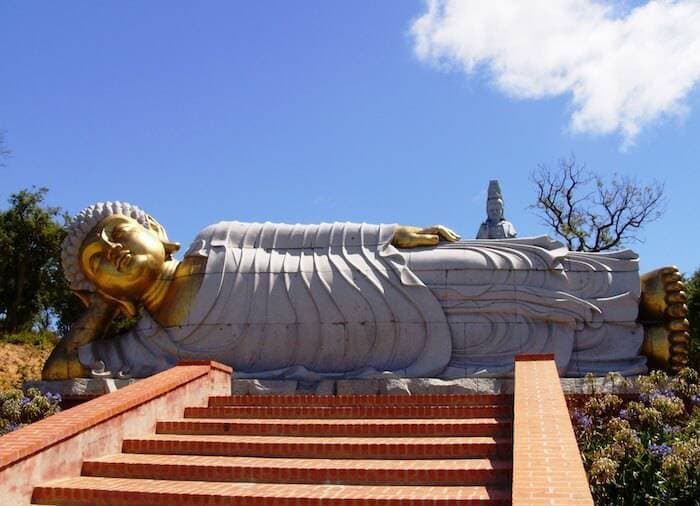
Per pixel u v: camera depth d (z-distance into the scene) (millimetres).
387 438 10016
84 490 8453
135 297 15055
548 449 7379
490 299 14453
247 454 9688
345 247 15125
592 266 14766
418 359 14125
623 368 14016
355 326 14305
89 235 15320
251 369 14320
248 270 14852
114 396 10555
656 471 9586
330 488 8359
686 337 14305
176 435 10578
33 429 9141
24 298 30344
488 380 13398
